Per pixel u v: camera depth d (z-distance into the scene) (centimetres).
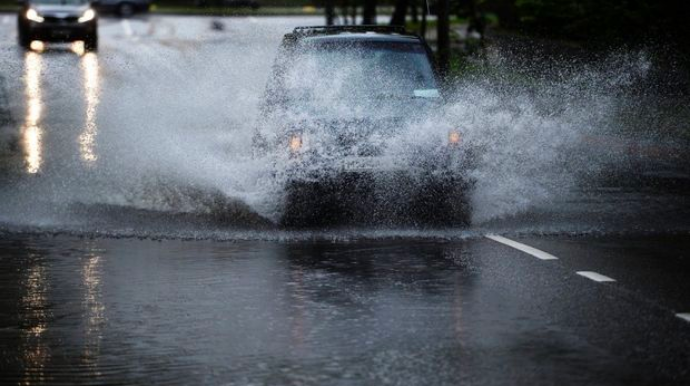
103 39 11462
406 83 3431
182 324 2152
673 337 2023
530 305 2277
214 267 2677
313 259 2772
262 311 2247
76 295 2397
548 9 7194
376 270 2634
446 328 2100
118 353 1956
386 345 1988
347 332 2080
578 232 3145
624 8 6944
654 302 2297
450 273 2595
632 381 1764
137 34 12231
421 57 3538
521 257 2783
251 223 3266
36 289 2452
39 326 2145
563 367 1841
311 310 2252
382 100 3344
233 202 3412
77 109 5841
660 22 6800
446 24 5856
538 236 3083
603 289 2419
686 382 1758
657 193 3928
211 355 1938
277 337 2050
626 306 2262
